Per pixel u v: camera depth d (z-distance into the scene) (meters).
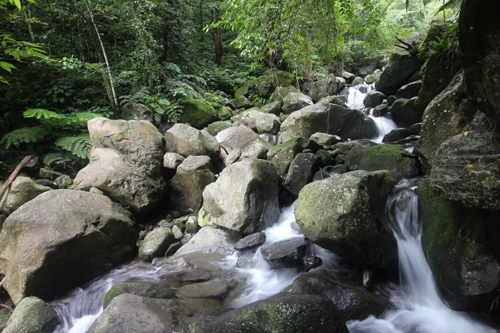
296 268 3.44
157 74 7.85
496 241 2.21
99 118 5.04
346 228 2.75
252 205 4.20
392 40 10.47
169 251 4.22
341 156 5.36
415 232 3.13
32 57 6.02
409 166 4.02
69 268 3.49
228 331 2.09
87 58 7.84
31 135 5.70
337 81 9.88
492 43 1.72
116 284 3.26
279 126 7.53
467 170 2.05
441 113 3.68
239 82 10.57
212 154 5.88
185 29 9.07
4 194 4.25
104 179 4.44
